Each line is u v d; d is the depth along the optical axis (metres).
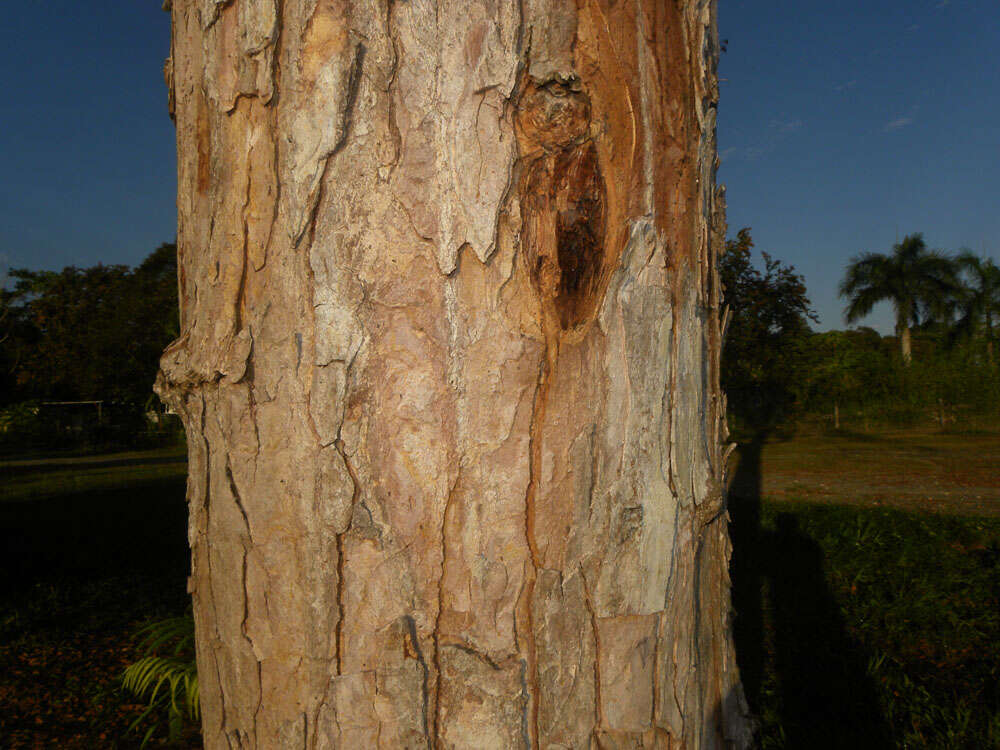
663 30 1.12
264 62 1.04
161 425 19.34
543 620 1.04
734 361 15.65
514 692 1.03
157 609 4.48
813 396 19.53
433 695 1.04
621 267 1.07
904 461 12.76
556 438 1.05
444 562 1.03
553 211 1.03
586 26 1.03
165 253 20.80
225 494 1.13
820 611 4.21
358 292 1.02
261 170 1.07
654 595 1.12
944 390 19.16
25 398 22.91
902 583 4.72
